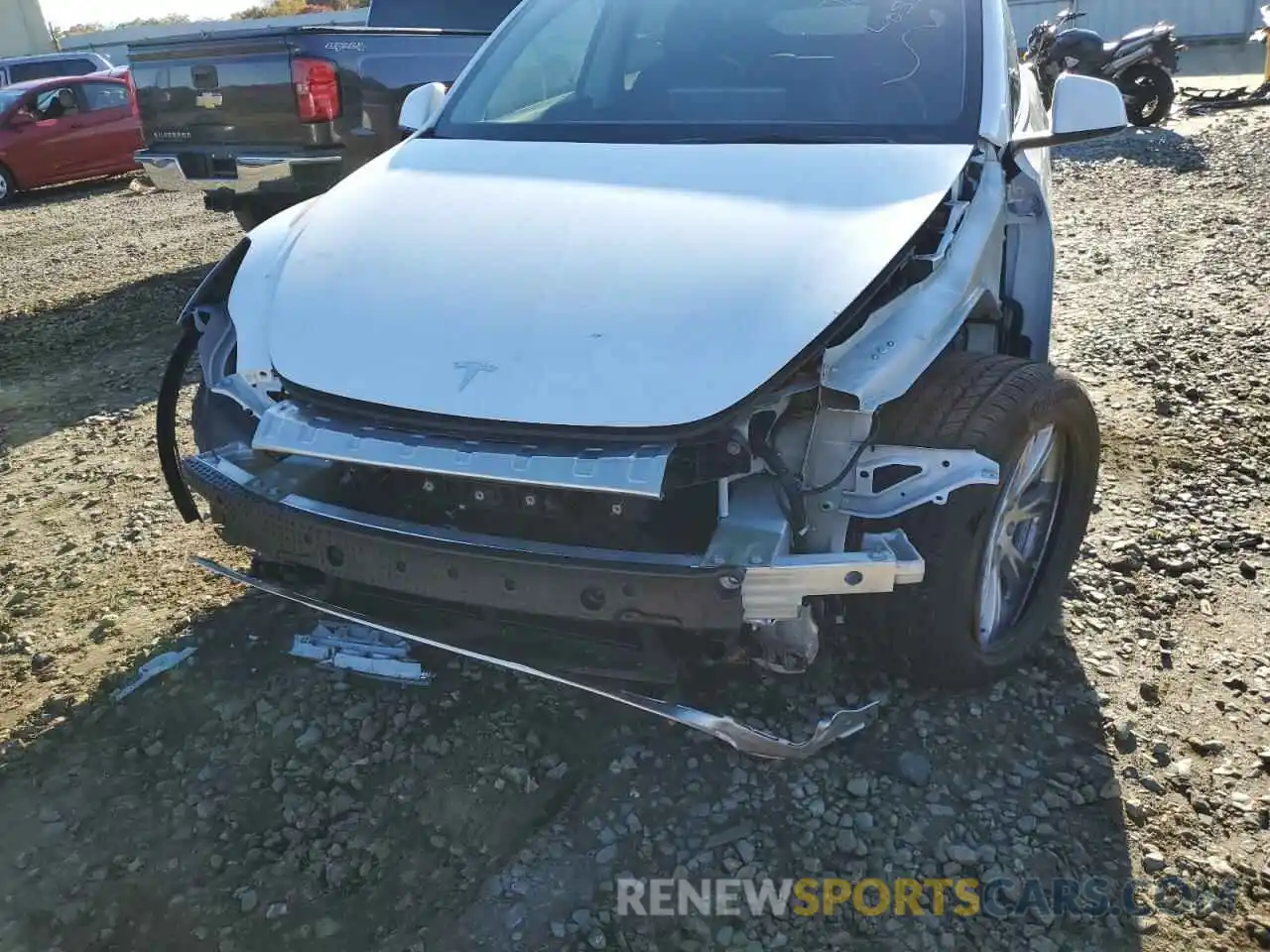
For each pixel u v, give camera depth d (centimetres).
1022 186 351
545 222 291
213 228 1081
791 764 278
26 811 271
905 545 246
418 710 303
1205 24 2397
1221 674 309
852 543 254
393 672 303
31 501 448
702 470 241
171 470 333
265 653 332
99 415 548
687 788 271
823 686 304
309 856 255
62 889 247
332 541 260
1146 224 812
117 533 415
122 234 1067
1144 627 330
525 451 241
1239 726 289
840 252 265
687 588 233
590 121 357
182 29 3189
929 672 282
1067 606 341
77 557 396
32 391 592
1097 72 1278
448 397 251
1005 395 269
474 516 263
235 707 306
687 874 247
